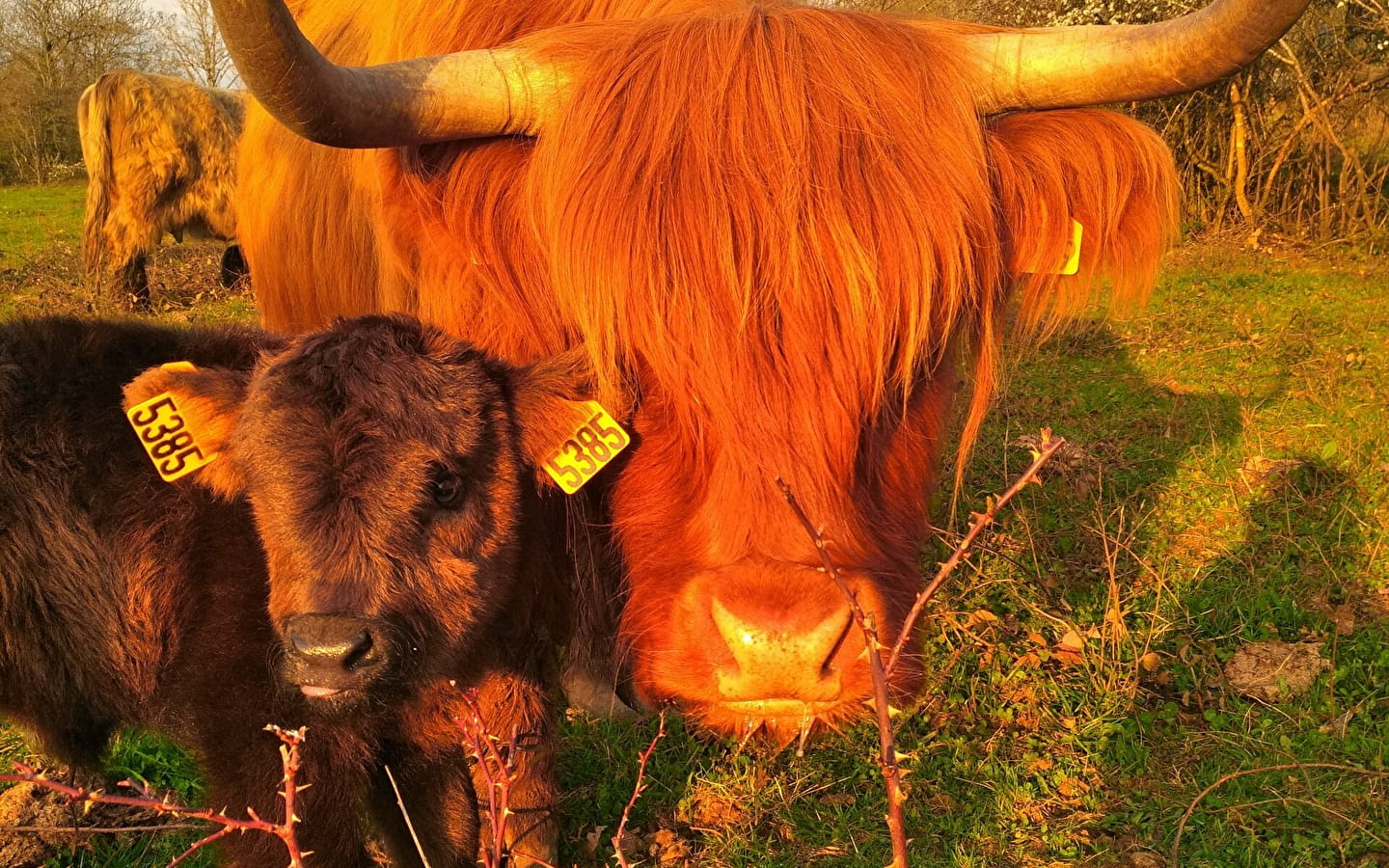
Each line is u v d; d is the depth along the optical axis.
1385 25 14.99
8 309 12.31
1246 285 13.34
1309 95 16.81
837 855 3.55
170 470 2.58
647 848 3.63
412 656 2.42
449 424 2.50
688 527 2.60
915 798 3.81
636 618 2.75
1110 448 7.08
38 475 2.91
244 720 2.67
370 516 2.36
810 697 2.29
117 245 12.47
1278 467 6.59
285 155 4.71
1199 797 3.51
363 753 2.73
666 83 2.55
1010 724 4.21
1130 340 10.10
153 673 2.95
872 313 2.45
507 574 2.72
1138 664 4.50
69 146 46.97
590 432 2.65
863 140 2.49
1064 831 3.62
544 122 2.71
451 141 2.78
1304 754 3.94
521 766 3.19
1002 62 2.76
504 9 3.25
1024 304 3.03
